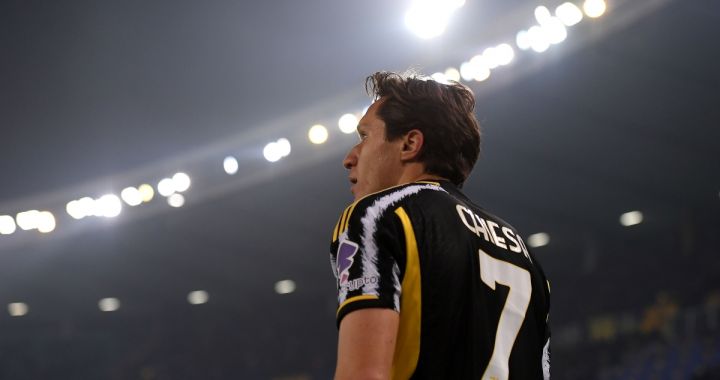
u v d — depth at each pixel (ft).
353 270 19.03
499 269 21.25
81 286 306.96
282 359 297.53
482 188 223.71
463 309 19.79
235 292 312.50
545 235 253.03
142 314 332.39
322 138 196.44
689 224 237.45
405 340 19.19
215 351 311.88
